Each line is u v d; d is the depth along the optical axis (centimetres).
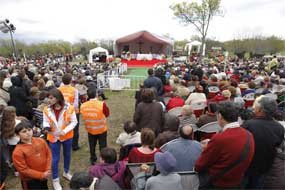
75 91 599
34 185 374
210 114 484
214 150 282
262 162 322
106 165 335
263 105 325
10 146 485
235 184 286
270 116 329
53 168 470
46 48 4934
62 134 463
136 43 3738
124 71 2275
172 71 1295
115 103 1228
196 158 339
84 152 655
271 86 930
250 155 282
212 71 1358
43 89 751
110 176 326
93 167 338
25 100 707
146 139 355
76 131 653
